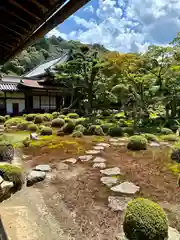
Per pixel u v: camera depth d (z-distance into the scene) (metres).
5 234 2.23
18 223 2.46
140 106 10.01
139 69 10.30
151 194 3.25
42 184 3.68
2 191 2.98
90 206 2.90
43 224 2.46
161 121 10.38
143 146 6.14
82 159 5.17
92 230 2.36
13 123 11.12
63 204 2.96
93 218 2.60
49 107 18.34
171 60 9.21
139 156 5.46
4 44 2.91
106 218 2.60
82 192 3.35
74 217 2.63
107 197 3.16
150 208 2.05
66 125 9.08
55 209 2.82
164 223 1.98
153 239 1.89
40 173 3.97
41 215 2.67
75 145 6.73
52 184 3.67
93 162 4.93
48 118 12.14
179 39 8.99
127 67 10.41
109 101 14.19
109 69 11.05
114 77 11.97
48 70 18.12
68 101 19.47
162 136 7.83
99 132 8.55
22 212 2.72
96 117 12.27
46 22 1.90
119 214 2.68
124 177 3.99
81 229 2.38
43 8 1.65
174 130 8.96
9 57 3.32
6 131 9.29
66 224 2.48
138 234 1.92
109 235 2.26
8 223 2.45
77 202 3.02
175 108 10.67
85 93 15.12
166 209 2.80
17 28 2.27
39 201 3.05
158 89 9.78
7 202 3.01
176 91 9.79
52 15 1.75
